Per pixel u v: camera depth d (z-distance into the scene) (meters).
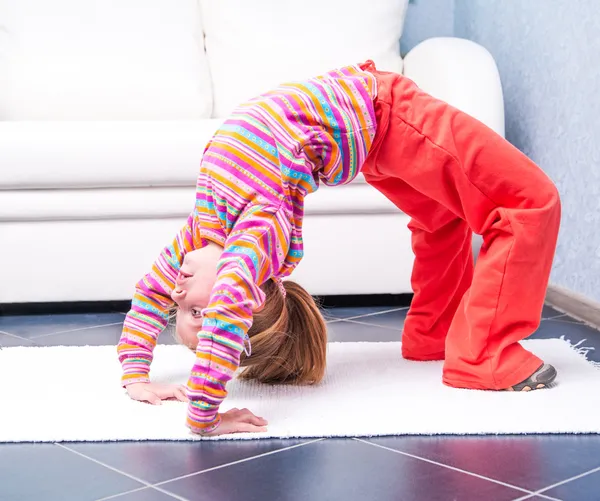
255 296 1.28
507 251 1.47
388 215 2.29
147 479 1.10
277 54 2.70
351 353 1.78
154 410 1.37
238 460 1.16
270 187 1.35
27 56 2.60
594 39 2.09
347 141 1.45
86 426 1.29
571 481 1.08
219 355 1.23
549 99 2.36
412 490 1.05
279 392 1.48
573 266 2.24
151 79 2.62
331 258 2.29
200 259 1.35
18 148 2.15
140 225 2.24
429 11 3.04
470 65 2.32
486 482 1.08
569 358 1.69
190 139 2.17
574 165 2.22
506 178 1.48
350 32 2.72
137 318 1.47
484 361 1.48
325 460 1.16
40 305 2.41
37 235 2.23
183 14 2.71
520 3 2.52
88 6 2.65
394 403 1.39
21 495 1.05
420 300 1.70
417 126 1.49
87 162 2.16
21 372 1.60
